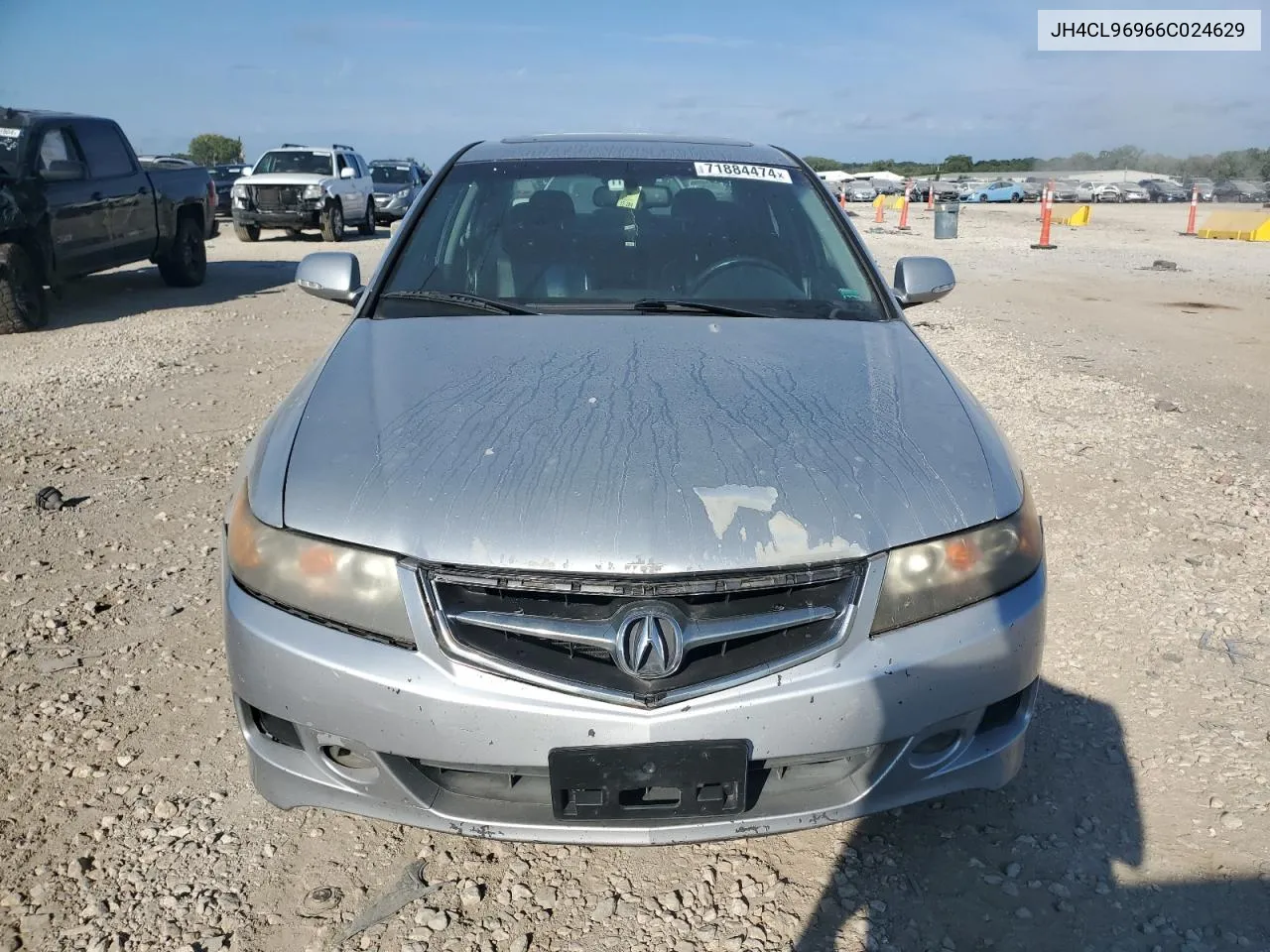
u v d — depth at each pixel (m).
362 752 2.05
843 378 2.56
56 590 3.82
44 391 6.92
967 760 2.17
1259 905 2.28
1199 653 3.39
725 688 1.96
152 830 2.52
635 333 2.81
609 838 2.01
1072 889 2.34
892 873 2.40
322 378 2.58
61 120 9.98
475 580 1.95
